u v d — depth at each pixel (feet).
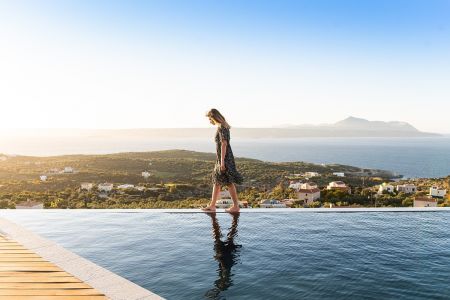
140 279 10.74
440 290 9.82
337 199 138.72
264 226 17.21
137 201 161.79
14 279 10.46
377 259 12.44
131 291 9.52
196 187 206.39
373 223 17.94
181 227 17.12
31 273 10.95
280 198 157.89
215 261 12.28
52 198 166.81
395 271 11.27
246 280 10.56
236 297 9.41
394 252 13.20
